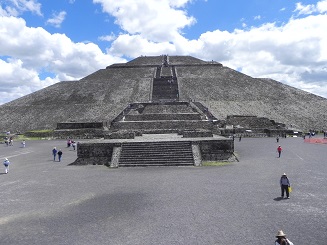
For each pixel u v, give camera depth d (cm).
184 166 2233
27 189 1641
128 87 7681
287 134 4888
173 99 6781
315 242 922
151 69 9138
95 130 4991
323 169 2052
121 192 1527
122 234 1009
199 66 9331
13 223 1134
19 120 6425
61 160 2703
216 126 4672
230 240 944
